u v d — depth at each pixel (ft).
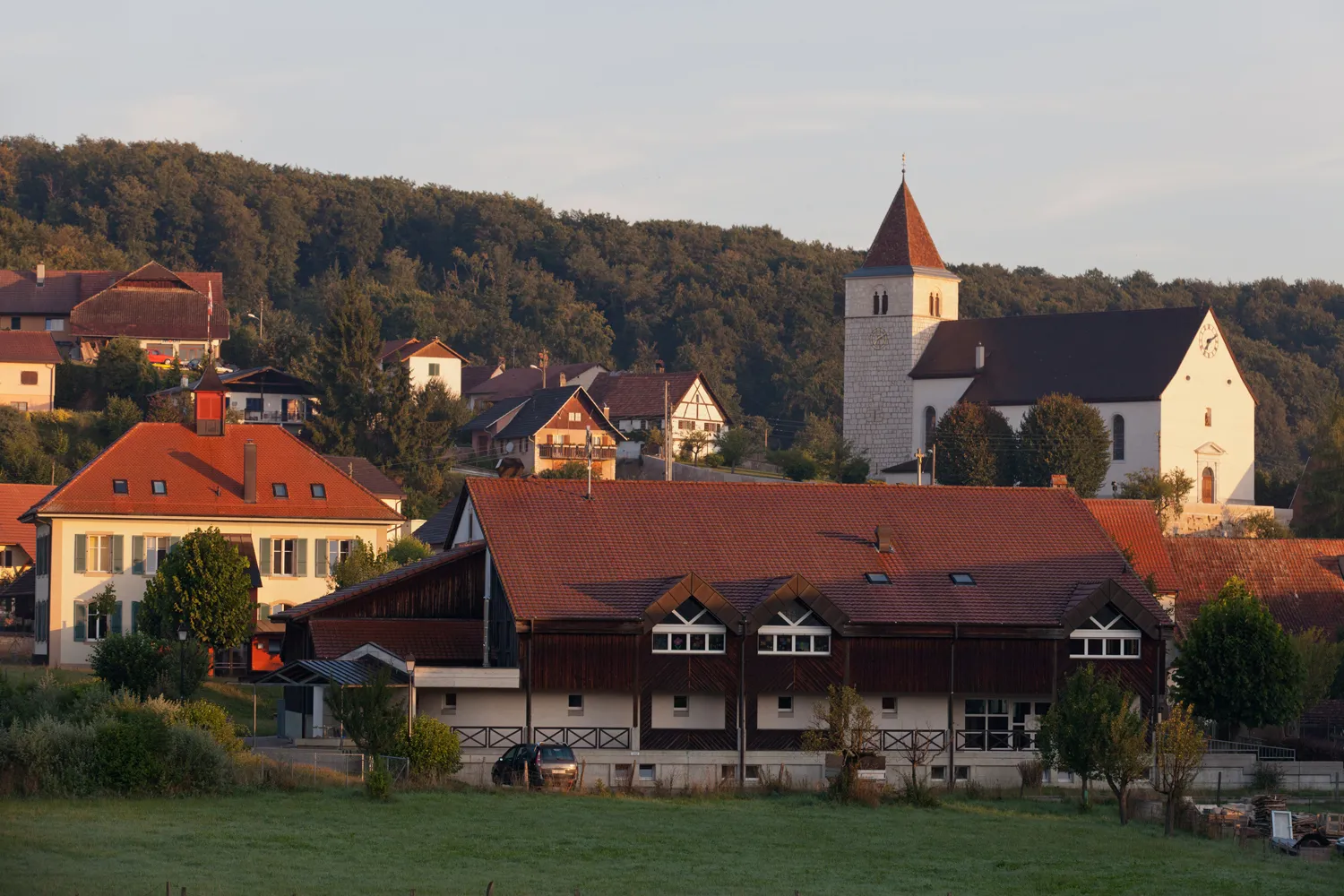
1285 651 321.52
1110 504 430.61
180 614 378.73
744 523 326.44
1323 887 207.41
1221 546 433.07
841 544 324.39
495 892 182.50
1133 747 257.34
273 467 445.37
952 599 312.50
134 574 422.82
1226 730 351.46
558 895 182.29
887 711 307.99
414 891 175.83
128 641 336.70
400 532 580.71
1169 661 390.42
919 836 234.58
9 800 227.20
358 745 268.82
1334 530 607.37
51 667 408.87
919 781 278.67
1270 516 645.51
